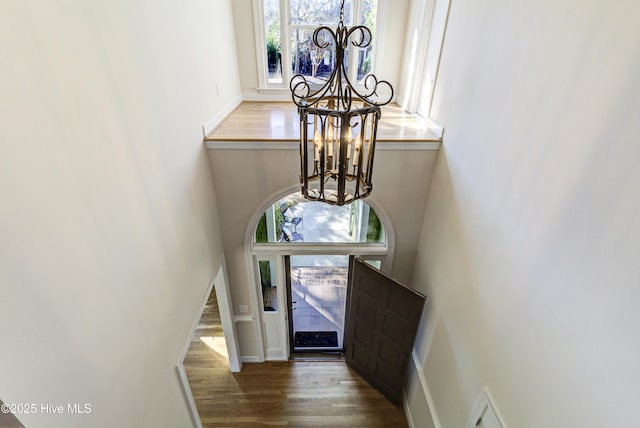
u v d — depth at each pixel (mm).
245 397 3906
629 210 1164
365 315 3762
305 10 4211
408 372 3721
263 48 4285
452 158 2787
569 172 1454
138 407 1809
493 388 2025
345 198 1948
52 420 1199
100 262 1477
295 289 5508
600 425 1261
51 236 1195
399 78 4496
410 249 3715
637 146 1142
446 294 2842
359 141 1736
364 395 3963
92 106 1426
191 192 2619
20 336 1071
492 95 2139
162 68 2107
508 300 1906
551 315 1545
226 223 3428
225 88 3676
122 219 1646
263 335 4234
